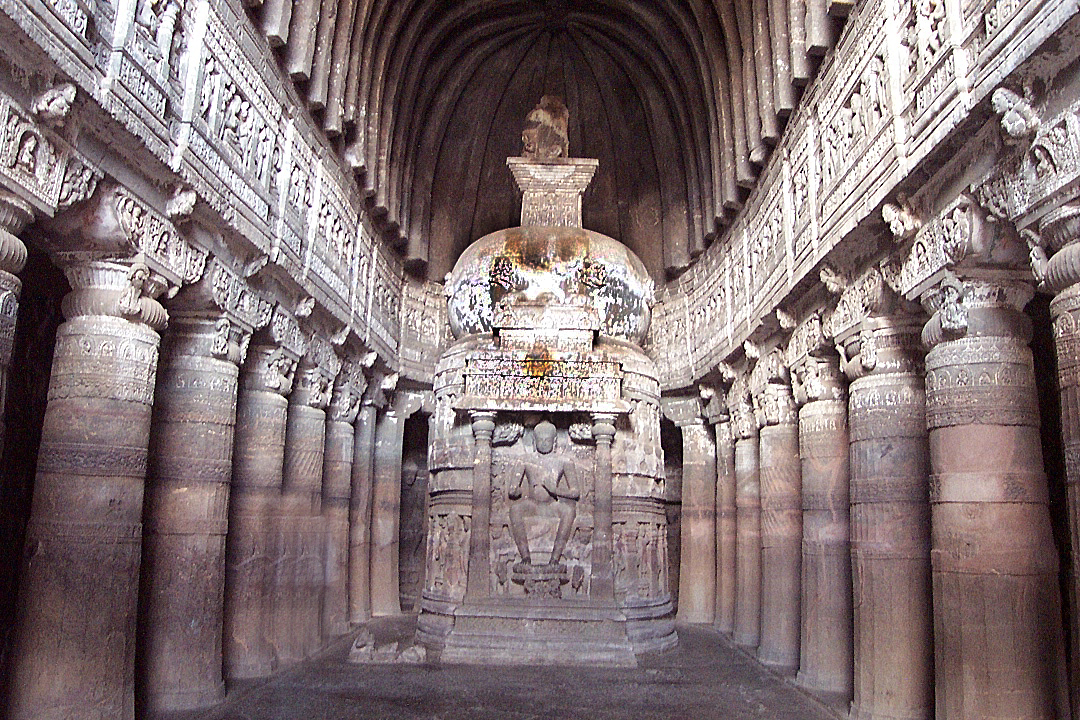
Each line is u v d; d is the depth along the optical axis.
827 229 9.61
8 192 5.65
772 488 12.44
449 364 13.20
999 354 6.88
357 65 12.82
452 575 12.13
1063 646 6.61
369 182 13.88
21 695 6.52
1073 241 5.48
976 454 6.82
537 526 12.04
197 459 8.98
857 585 8.80
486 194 18.91
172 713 8.34
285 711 8.55
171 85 7.60
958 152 6.87
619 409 11.93
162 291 7.86
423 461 18.94
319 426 12.64
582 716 8.49
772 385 12.66
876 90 8.37
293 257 10.93
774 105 11.77
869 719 8.36
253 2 9.40
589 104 18.58
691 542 16.88
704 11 14.22
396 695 9.27
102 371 7.12
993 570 6.61
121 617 7.07
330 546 13.73
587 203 18.78
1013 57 5.70
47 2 5.57
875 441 8.78
